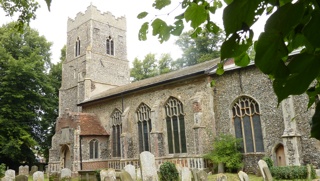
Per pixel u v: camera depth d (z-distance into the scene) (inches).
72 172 961.5
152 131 884.0
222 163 715.4
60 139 1072.2
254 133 721.0
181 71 979.3
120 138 996.6
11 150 1138.0
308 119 633.6
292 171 568.4
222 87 789.2
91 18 1354.6
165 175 595.2
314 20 33.7
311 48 37.4
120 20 1483.8
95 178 784.3
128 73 1448.1
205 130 783.1
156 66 1865.2
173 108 881.5
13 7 253.0
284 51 33.6
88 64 1293.1
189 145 819.4
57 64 1648.6
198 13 66.4
